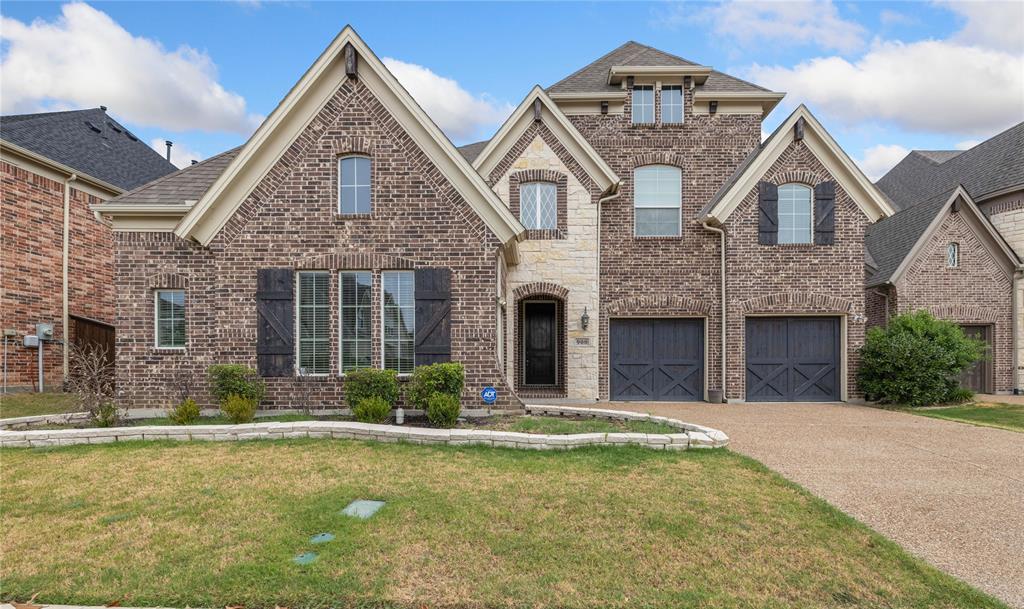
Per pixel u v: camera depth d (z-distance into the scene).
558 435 8.13
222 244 10.50
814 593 3.86
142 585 3.90
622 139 15.60
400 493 5.86
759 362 14.59
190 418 9.34
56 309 15.52
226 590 3.82
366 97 10.57
